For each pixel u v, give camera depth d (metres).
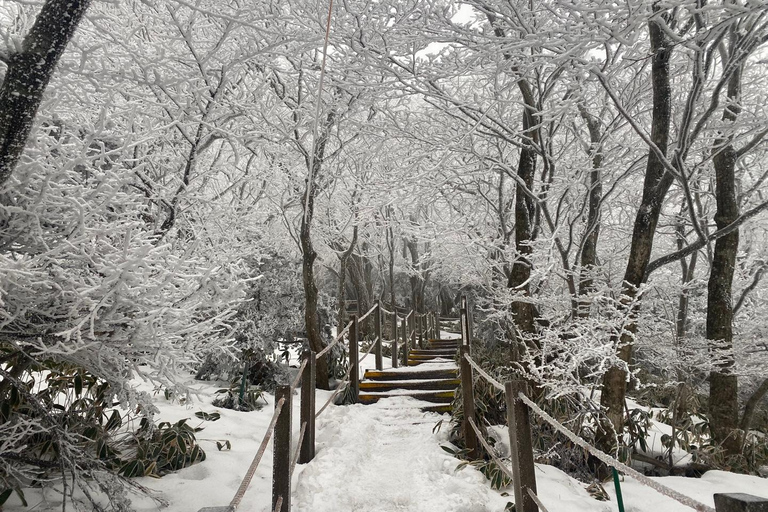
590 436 4.21
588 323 4.22
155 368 2.61
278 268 6.93
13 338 2.32
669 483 3.95
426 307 22.36
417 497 3.33
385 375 6.89
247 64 4.83
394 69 4.70
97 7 4.16
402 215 9.77
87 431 3.04
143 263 2.17
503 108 5.81
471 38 4.34
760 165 7.49
